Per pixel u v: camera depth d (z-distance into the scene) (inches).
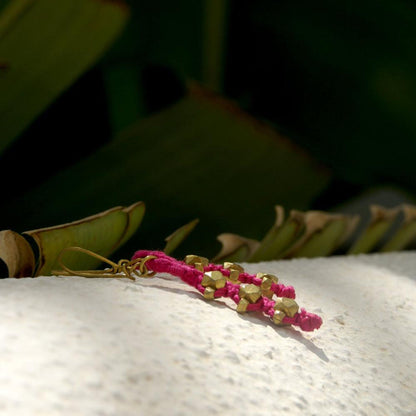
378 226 14.7
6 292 9.4
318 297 11.1
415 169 20.1
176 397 8.5
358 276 12.3
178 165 15.6
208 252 15.4
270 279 10.6
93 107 17.1
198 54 18.7
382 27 17.8
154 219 15.1
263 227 16.5
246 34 19.0
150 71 18.4
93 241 11.0
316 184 17.1
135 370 8.6
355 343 10.2
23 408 8.0
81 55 14.1
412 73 18.3
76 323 9.0
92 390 8.3
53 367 8.4
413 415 9.5
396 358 10.2
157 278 10.7
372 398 9.5
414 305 11.4
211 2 18.0
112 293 9.8
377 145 19.8
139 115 18.2
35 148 16.0
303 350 9.7
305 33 18.5
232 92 19.7
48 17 13.5
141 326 9.2
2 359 8.4
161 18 18.0
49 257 10.5
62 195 14.7
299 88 19.5
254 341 9.6
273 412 8.8
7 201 14.4
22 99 14.0
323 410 9.0
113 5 13.6
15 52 13.6
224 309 10.1
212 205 15.9
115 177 15.0
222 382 8.9
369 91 19.0
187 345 9.1
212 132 15.9
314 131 19.9
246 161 16.2
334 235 14.1
